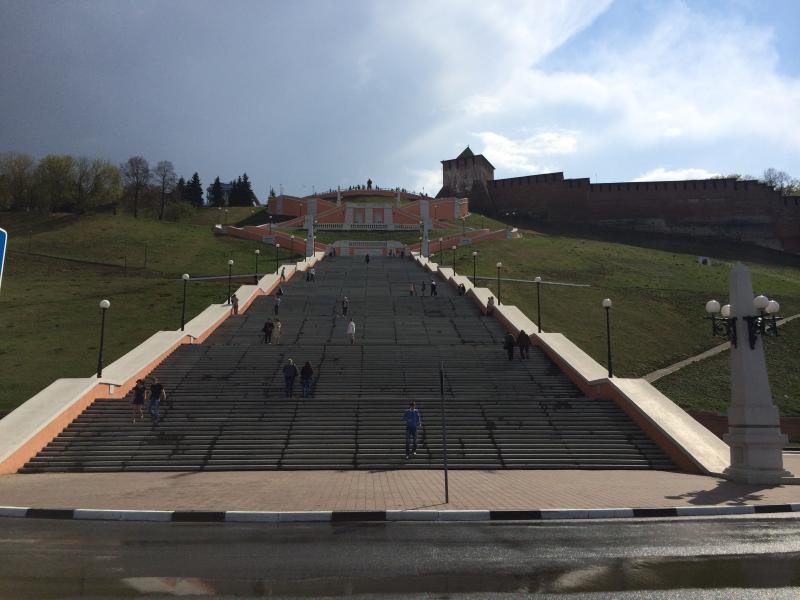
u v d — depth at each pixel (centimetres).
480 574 671
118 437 1786
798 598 586
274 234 7225
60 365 2845
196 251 6462
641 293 4975
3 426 1730
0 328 3469
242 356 2602
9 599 571
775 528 942
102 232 6894
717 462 1579
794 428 2414
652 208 9700
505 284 4978
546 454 1722
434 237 7862
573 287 5025
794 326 4212
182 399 2073
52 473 1575
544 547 805
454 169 11594
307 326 3259
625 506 1087
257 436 1795
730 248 8762
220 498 1164
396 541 841
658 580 646
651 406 1917
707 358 3506
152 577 653
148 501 1131
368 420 1908
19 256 5750
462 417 1947
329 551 780
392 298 3975
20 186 9544
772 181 10888
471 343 2977
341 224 8538
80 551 775
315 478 1458
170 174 9819
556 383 2342
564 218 10156
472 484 1361
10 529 923
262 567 699
